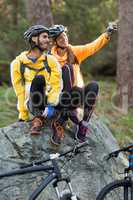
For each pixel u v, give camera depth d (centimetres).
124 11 1473
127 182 700
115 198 781
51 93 711
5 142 756
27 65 725
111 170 812
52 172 655
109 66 2306
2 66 1916
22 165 712
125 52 1477
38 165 670
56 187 660
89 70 2264
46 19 1647
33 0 1645
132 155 712
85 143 750
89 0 2234
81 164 778
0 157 744
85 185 770
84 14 2230
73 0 2202
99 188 780
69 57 744
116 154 738
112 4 2328
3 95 1425
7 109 1289
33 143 754
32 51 729
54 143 749
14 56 2102
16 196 730
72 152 741
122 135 1216
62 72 732
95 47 760
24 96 739
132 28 1471
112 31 770
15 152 749
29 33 722
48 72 718
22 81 736
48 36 728
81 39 2245
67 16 2223
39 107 729
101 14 2292
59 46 743
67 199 652
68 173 764
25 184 738
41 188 647
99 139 812
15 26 2169
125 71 1477
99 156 800
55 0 2280
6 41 2119
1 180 734
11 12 2333
